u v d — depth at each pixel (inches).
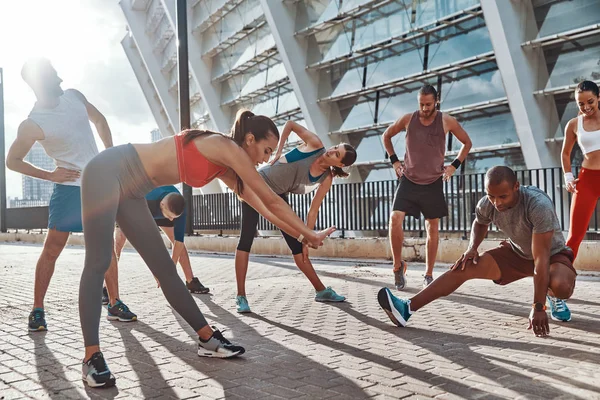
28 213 990.4
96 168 115.7
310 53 838.5
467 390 103.1
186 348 142.2
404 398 99.7
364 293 232.5
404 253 382.0
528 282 251.8
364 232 646.5
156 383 112.7
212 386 110.0
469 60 610.2
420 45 684.7
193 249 600.7
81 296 114.7
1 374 121.2
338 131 809.5
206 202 668.1
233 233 703.7
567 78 532.7
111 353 137.9
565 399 96.9
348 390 105.0
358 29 767.7
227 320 177.9
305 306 202.1
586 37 519.5
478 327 158.1
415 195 233.5
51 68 168.1
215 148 115.2
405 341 143.2
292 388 107.2
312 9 815.1
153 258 127.9
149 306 212.1
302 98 834.8
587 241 296.4
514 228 141.0
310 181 192.9
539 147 545.0
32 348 144.9
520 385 105.1
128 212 124.0
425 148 229.6
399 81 700.0
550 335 146.1
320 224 506.0
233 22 1046.4
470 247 153.5
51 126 166.4
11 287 282.0
